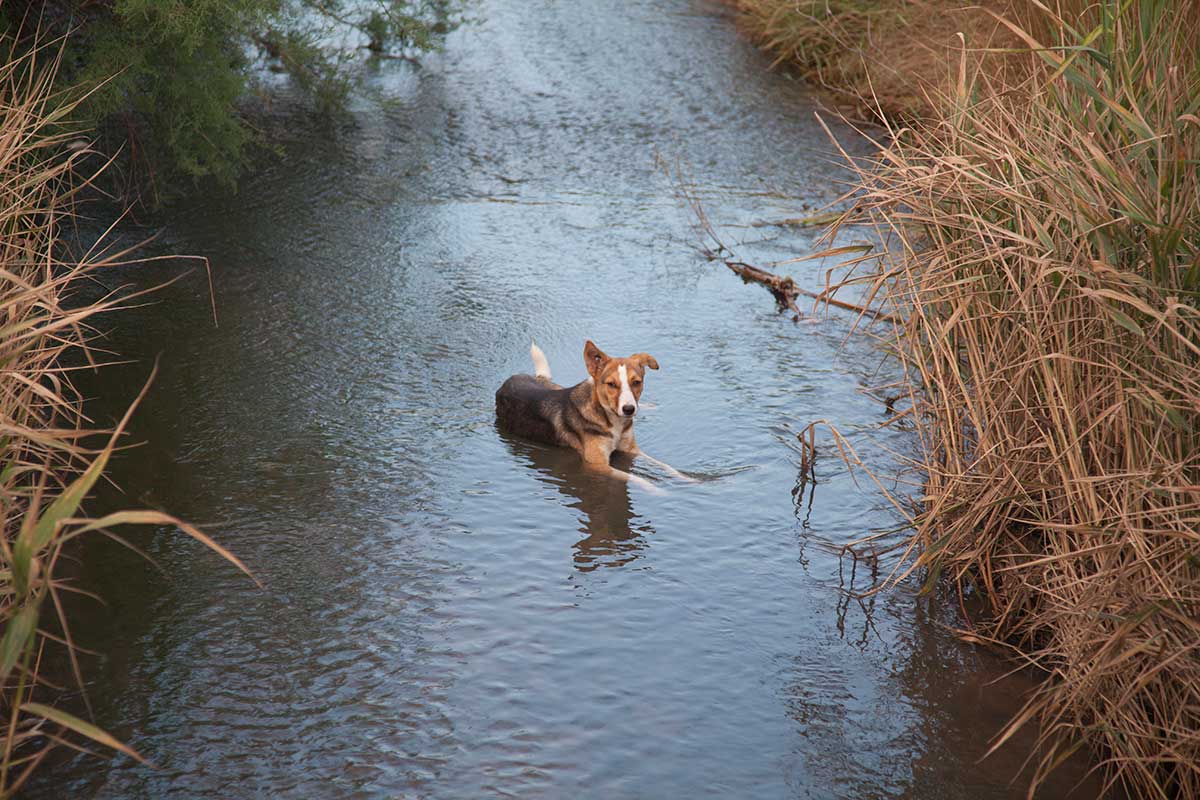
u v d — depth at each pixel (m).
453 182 11.02
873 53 13.04
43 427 5.25
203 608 4.93
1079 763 4.20
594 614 5.03
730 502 6.09
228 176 9.80
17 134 5.45
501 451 6.56
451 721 4.29
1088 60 5.03
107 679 4.43
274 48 11.55
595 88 13.85
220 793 3.86
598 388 6.41
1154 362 4.32
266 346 7.60
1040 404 4.80
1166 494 4.12
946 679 4.69
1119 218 4.33
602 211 10.55
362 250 9.38
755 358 7.86
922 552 5.26
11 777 3.86
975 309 5.16
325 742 4.14
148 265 8.69
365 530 5.62
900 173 5.41
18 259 5.21
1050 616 4.59
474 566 5.38
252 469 6.11
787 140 12.35
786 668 4.72
